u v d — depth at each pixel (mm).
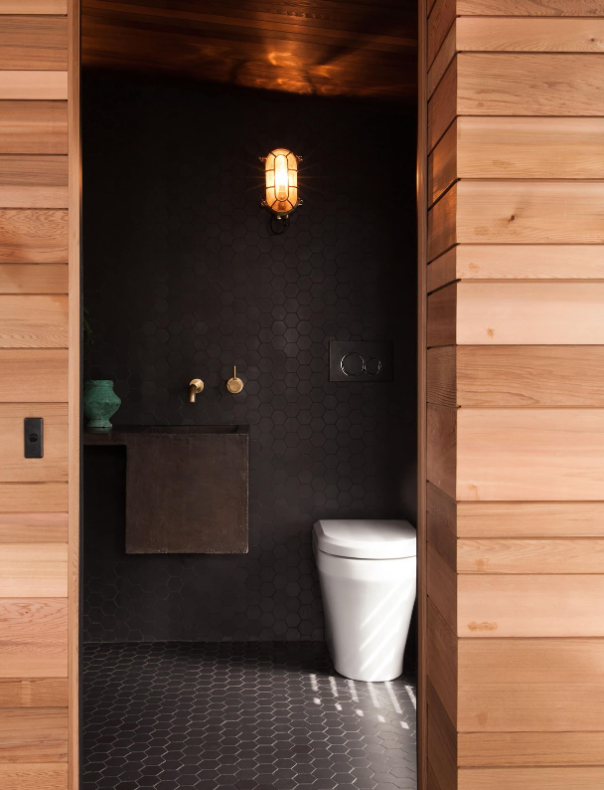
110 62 3006
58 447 1688
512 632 1535
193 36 2721
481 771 1529
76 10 1712
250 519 3299
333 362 3295
